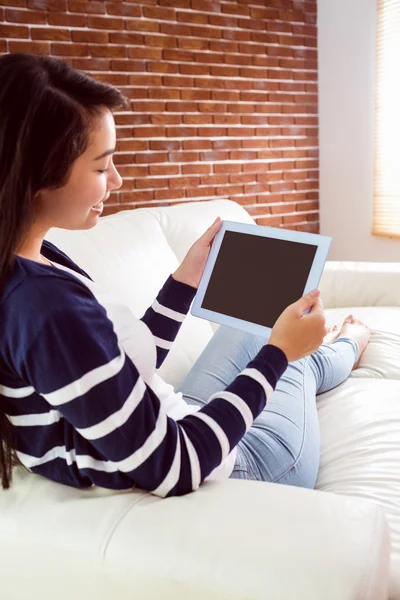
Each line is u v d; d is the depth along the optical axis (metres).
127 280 1.58
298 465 1.10
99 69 2.98
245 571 0.65
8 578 0.81
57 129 0.70
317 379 1.44
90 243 1.59
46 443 0.80
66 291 0.71
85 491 0.82
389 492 1.04
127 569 0.70
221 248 1.08
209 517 0.72
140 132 3.16
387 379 1.57
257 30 3.46
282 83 3.62
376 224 3.65
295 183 3.80
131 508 0.76
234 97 3.45
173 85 3.22
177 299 1.11
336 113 3.74
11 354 0.72
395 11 3.30
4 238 0.71
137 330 0.89
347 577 0.63
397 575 0.82
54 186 0.73
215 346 1.37
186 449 0.77
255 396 0.83
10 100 0.69
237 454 1.03
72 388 0.70
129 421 0.72
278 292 0.98
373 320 1.90
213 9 3.28
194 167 3.37
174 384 1.51
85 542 0.73
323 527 0.69
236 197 3.56
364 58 3.52
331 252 3.97
